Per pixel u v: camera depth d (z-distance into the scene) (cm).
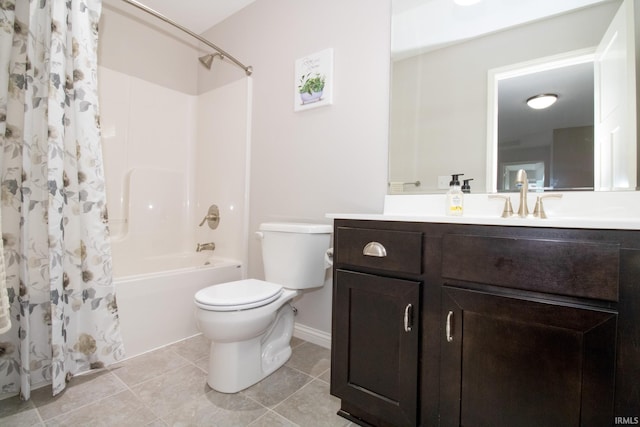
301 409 123
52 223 126
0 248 59
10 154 128
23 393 122
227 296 135
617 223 70
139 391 132
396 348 102
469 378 88
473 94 137
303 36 188
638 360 69
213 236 242
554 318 76
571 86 117
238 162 224
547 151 120
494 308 84
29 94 128
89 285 141
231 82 232
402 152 152
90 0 145
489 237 86
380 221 109
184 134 257
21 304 123
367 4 162
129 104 224
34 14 130
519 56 127
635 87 106
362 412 114
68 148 137
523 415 81
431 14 147
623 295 70
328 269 176
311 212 183
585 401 73
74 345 140
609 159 109
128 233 220
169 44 247
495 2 133
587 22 115
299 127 189
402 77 152
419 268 98
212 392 133
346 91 169
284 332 165
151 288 170
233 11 230
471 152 136
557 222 77
